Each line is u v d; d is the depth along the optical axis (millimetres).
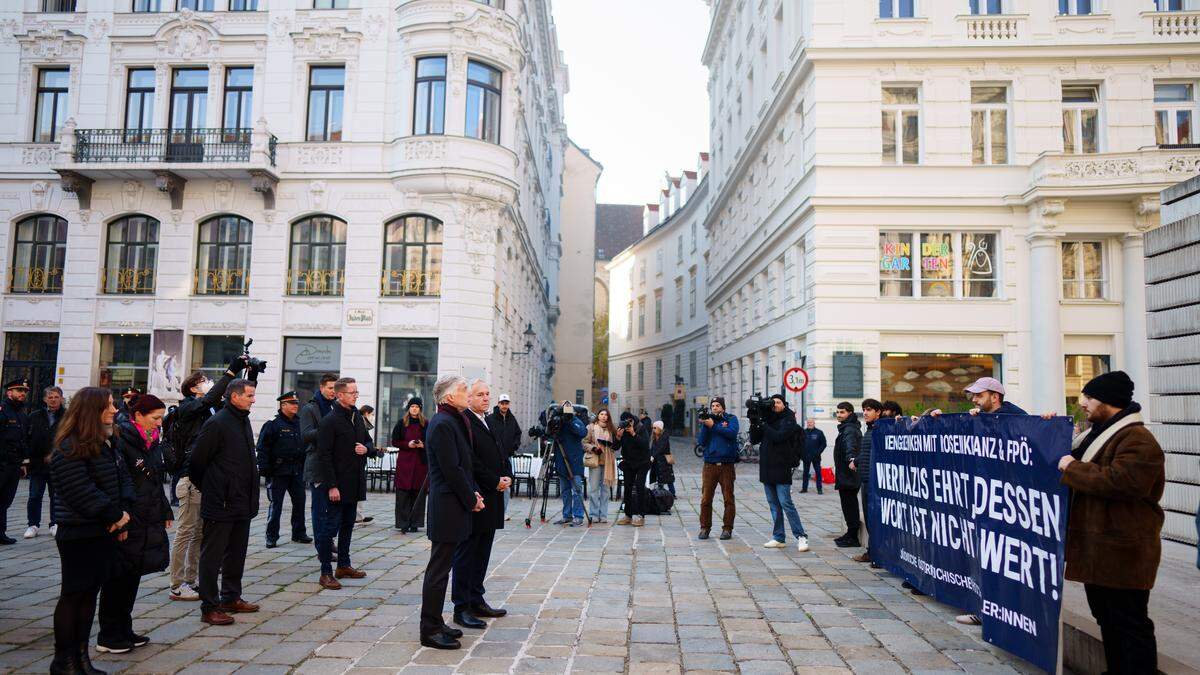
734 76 33469
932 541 6668
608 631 5855
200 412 6875
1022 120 20078
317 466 7414
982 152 20328
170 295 21906
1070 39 20156
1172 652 4520
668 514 12945
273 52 22219
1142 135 20047
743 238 31234
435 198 21438
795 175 22641
